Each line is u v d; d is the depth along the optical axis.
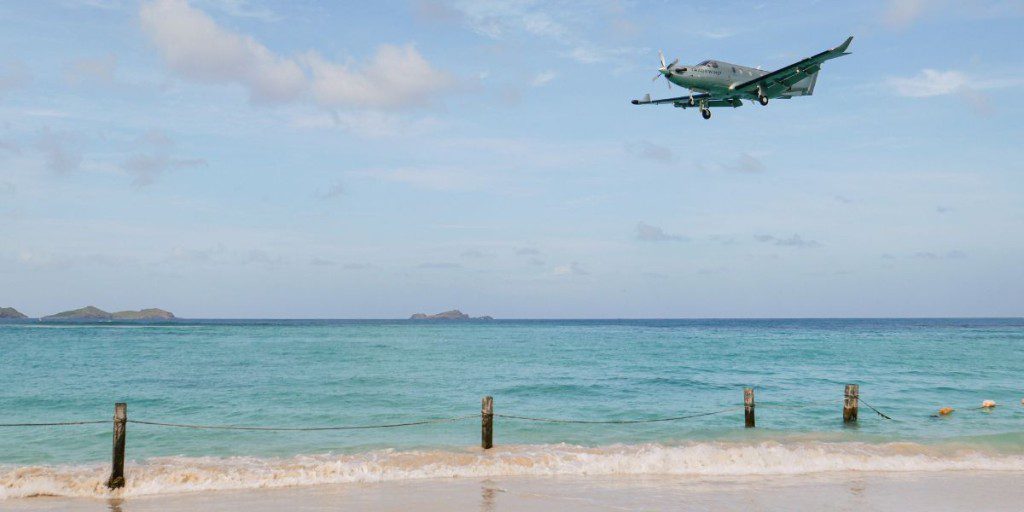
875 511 10.40
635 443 16.22
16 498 11.27
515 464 13.56
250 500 11.08
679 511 10.33
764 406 19.88
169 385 27.70
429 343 68.19
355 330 119.38
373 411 21.02
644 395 25.20
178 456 14.73
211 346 58.03
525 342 72.06
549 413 21.03
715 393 25.80
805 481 12.54
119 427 11.79
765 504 10.80
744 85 28.88
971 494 11.52
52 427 18.19
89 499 11.24
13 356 44.41
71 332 91.88
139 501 11.08
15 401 23.03
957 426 18.53
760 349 56.03
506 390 26.36
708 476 12.96
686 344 66.31
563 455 14.16
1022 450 15.13
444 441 16.47
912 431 17.81
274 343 64.69
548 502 10.88
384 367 36.91
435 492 11.59
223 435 17.22
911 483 12.36
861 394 25.08
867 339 77.12
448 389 26.55
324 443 16.25
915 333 99.88
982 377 31.23
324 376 31.53
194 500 11.11
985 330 115.31
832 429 18.20
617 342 71.50
